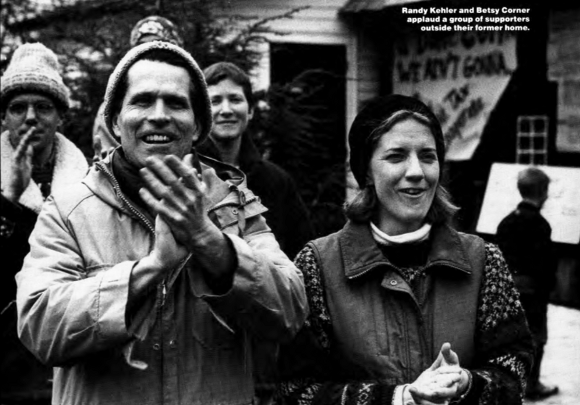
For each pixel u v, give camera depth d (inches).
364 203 132.1
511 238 302.4
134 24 324.5
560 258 398.3
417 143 128.3
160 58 119.0
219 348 117.7
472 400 121.7
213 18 342.6
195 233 107.5
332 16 456.4
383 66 470.0
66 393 117.1
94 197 118.8
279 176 210.1
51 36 339.0
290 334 116.9
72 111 313.4
